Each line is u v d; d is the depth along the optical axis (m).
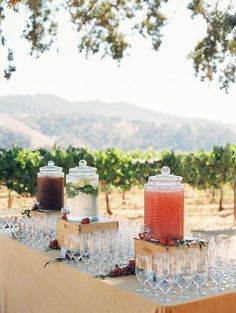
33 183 10.38
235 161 12.56
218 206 14.31
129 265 2.98
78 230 3.39
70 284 3.13
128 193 17.73
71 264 3.21
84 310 2.99
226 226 10.74
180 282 2.65
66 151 12.01
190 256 2.66
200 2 10.29
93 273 3.00
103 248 3.12
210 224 11.08
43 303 3.46
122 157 12.16
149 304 2.52
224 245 2.95
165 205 2.93
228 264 2.96
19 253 3.83
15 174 10.23
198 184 12.80
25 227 4.04
